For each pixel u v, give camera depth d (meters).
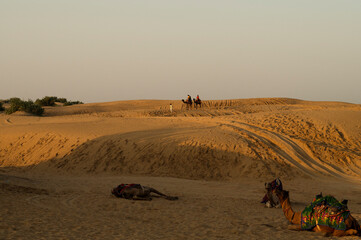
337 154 23.38
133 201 11.67
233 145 22.58
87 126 29.67
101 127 28.95
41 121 36.44
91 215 9.36
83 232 7.36
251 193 15.14
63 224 8.06
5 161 24.88
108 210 10.20
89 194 13.02
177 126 28.44
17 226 7.60
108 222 8.52
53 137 26.69
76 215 9.25
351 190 16.53
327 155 23.19
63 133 27.22
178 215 9.59
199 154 21.78
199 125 28.77
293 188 16.84
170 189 15.44
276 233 7.33
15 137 27.92
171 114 49.12
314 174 20.27
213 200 12.69
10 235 6.85
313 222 7.30
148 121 31.66
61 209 10.00
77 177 19.56
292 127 28.16
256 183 18.36
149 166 21.17
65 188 14.59
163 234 7.34
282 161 21.20
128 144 23.66
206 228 7.95
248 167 20.34
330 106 58.66
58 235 7.02
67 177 19.56
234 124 29.08
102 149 23.44
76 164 22.22
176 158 21.61
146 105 72.88
